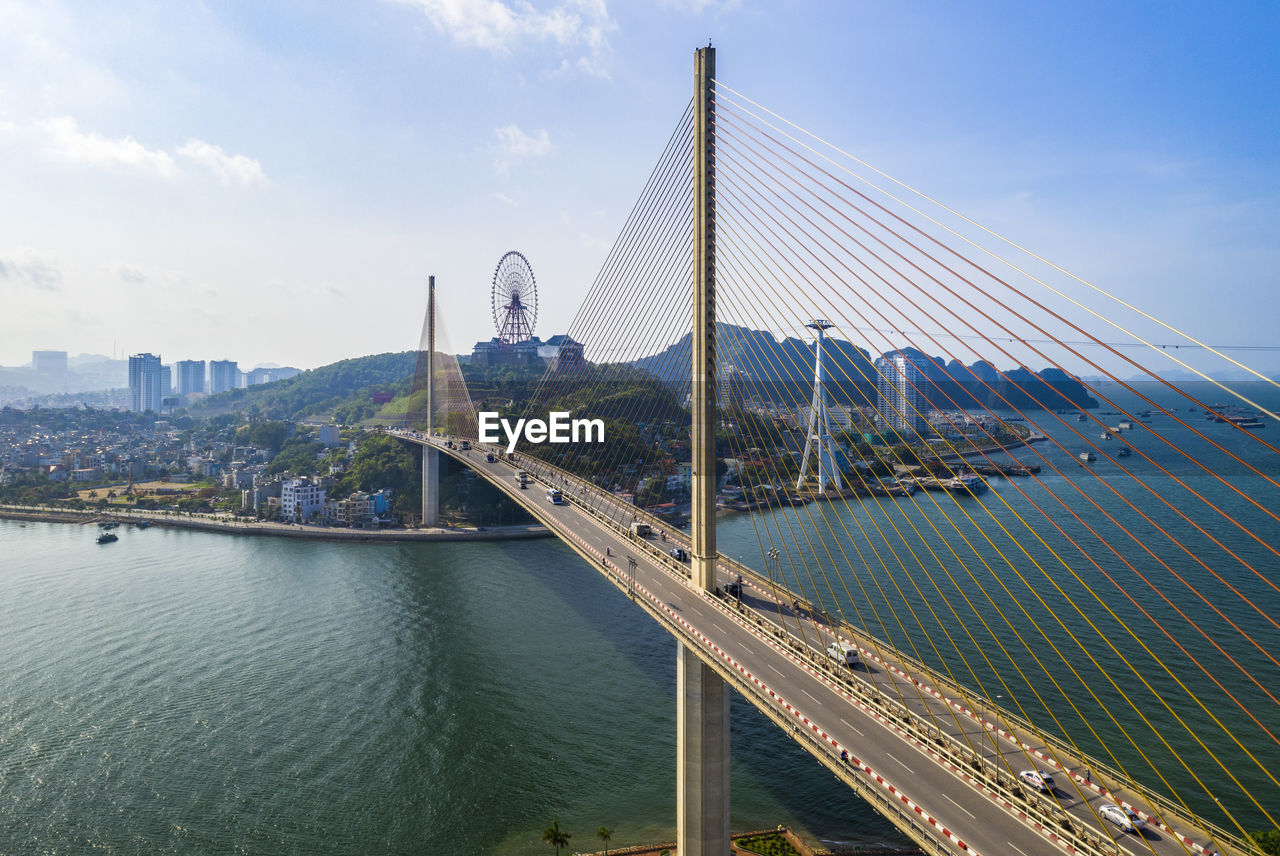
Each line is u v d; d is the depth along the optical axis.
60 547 168.75
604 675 93.12
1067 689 77.62
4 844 62.09
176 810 66.56
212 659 98.25
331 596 125.94
